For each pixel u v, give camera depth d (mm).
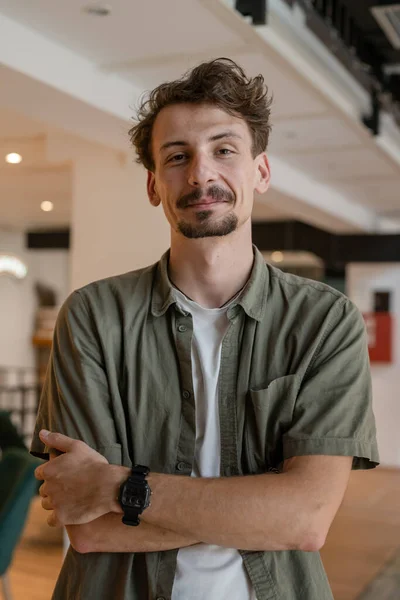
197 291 1512
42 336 10953
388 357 9969
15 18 3238
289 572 1449
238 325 1495
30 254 11141
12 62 3250
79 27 3334
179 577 1398
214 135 1438
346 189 7336
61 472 1409
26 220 10078
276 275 1558
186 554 1408
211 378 1478
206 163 1433
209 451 1461
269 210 8766
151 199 1632
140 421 1476
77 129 4336
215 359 1487
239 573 1409
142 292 1543
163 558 1402
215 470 1457
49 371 1601
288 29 3277
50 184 7320
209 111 1441
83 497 1383
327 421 1432
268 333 1506
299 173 6453
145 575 1418
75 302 1562
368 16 4035
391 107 4828
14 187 7523
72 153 5168
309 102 4332
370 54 4430
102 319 1523
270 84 4027
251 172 1497
